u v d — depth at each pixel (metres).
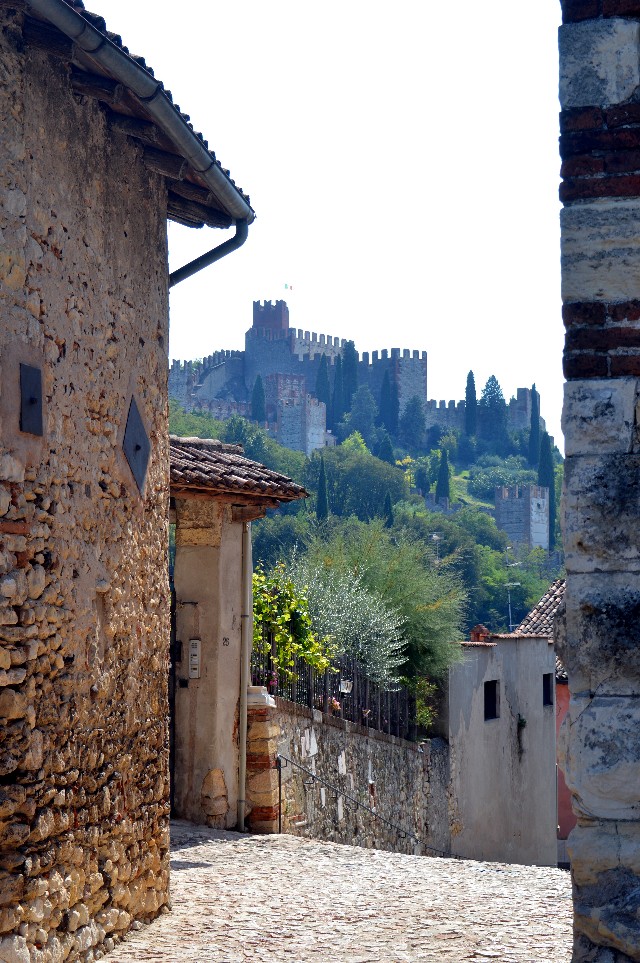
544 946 7.57
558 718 28.08
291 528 76.31
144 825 8.09
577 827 4.57
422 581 20.08
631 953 4.43
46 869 6.36
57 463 6.71
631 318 4.67
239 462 13.54
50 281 6.68
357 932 8.01
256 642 14.29
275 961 7.14
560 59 4.82
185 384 182.00
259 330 199.50
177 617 12.91
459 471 191.62
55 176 6.79
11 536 6.10
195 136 7.55
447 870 10.95
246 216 9.08
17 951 5.90
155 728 8.41
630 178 4.71
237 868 10.65
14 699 5.99
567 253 4.75
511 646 23.77
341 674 16.64
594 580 4.63
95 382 7.35
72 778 6.76
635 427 4.64
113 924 7.39
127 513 7.91
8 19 6.20
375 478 132.75
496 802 22.48
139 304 8.23
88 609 7.11
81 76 7.05
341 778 15.60
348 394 194.12
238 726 13.08
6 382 6.09
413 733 19.48
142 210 8.32
